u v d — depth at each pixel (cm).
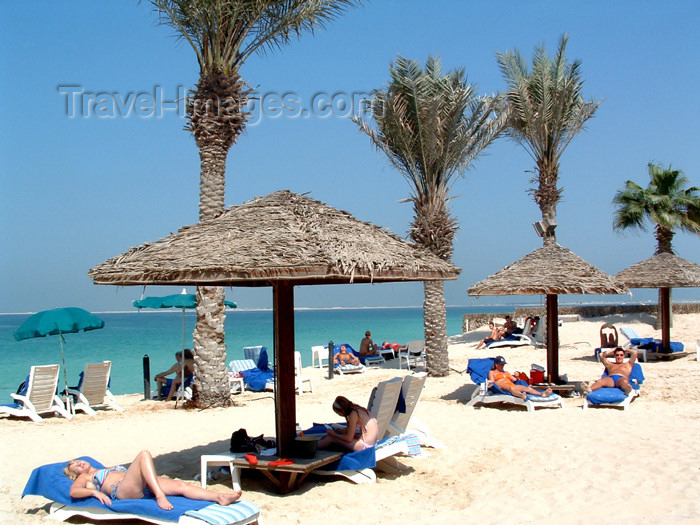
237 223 623
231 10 1160
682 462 668
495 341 2183
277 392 625
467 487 617
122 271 572
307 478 656
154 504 498
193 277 533
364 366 1777
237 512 488
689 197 2377
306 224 604
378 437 692
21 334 1088
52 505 547
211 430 948
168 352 3234
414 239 1553
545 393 1069
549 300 1212
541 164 2069
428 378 1523
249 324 8094
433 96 1503
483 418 986
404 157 1552
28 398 1068
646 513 521
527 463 695
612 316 2797
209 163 1186
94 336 5216
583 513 532
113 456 789
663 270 1723
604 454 716
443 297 1557
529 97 2044
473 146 1550
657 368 1497
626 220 2462
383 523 522
